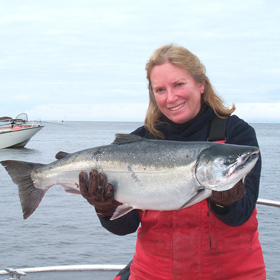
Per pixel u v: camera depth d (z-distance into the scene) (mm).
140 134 1606
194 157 1289
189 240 1366
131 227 1529
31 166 1578
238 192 1224
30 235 4258
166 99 1431
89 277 2125
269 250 3430
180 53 1402
